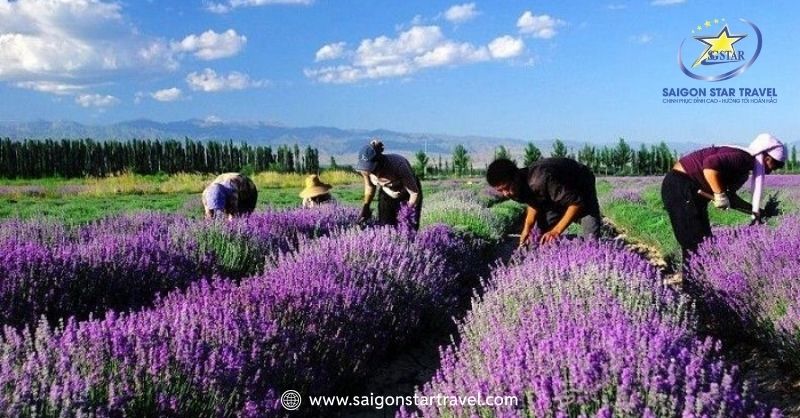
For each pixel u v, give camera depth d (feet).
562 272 17.10
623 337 10.41
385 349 16.69
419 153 258.57
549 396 9.14
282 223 30.60
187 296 15.53
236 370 11.14
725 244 20.57
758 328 17.16
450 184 151.53
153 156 241.35
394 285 18.33
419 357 17.81
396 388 15.53
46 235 29.71
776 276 17.25
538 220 23.73
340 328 14.53
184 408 10.47
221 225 25.63
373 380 16.07
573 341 10.37
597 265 17.44
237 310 13.97
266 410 10.73
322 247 21.67
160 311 14.02
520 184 20.53
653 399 8.66
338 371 14.39
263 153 257.34
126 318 12.75
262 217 30.27
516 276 17.74
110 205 78.79
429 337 19.45
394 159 25.70
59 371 10.00
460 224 40.45
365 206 27.27
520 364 10.11
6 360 10.14
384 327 17.11
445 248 26.30
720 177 20.18
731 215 48.60
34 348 11.64
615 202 71.00
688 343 12.32
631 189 98.27
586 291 15.74
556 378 9.18
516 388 9.47
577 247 20.72
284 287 15.57
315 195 40.37
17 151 215.10
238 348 12.10
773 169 20.58
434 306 19.38
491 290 17.21
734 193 21.53
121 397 9.82
